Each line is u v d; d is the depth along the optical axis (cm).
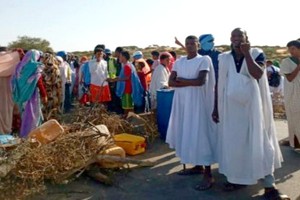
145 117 835
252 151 476
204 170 569
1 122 789
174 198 517
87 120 759
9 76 782
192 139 541
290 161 665
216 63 690
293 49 687
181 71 553
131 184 566
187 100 545
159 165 648
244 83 470
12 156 552
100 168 595
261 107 475
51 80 801
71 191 532
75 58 1530
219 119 507
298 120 698
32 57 735
